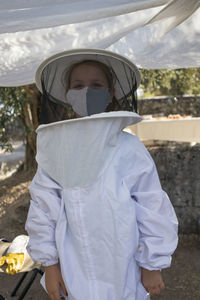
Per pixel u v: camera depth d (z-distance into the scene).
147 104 6.03
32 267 2.09
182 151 3.69
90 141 1.10
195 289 2.70
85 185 1.16
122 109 1.26
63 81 1.28
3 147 5.63
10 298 2.54
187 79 5.77
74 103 1.22
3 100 4.99
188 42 2.07
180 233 3.71
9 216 4.04
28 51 1.98
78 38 1.90
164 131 4.07
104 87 1.28
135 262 1.21
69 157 1.13
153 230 1.17
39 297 2.55
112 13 1.49
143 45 2.13
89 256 1.16
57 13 1.38
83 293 1.14
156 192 1.20
